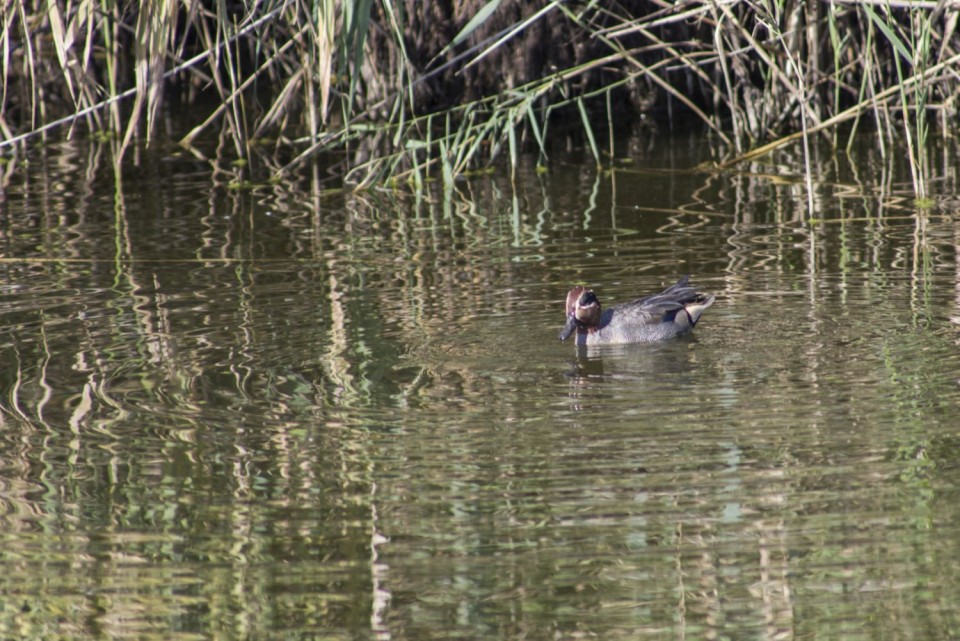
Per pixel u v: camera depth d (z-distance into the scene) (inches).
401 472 398.9
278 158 989.8
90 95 879.7
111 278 637.3
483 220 763.4
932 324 527.8
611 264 647.8
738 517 365.7
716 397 455.5
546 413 444.8
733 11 968.9
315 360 506.9
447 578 341.1
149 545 360.8
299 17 882.1
